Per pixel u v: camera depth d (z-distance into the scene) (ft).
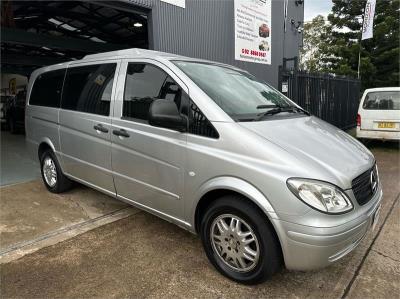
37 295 8.59
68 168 14.56
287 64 40.47
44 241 11.39
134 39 44.86
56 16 35.70
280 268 8.86
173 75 10.17
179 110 9.75
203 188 9.08
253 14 29.73
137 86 11.16
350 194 8.02
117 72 11.98
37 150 16.49
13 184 17.74
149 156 10.46
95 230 12.22
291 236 7.70
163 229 12.27
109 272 9.59
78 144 13.44
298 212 7.59
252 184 8.16
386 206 14.96
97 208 14.29
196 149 9.20
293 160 7.99
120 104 11.55
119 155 11.54
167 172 10.03
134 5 19.72
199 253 10.61
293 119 10.71
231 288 8.89
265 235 8.16
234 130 8.72
